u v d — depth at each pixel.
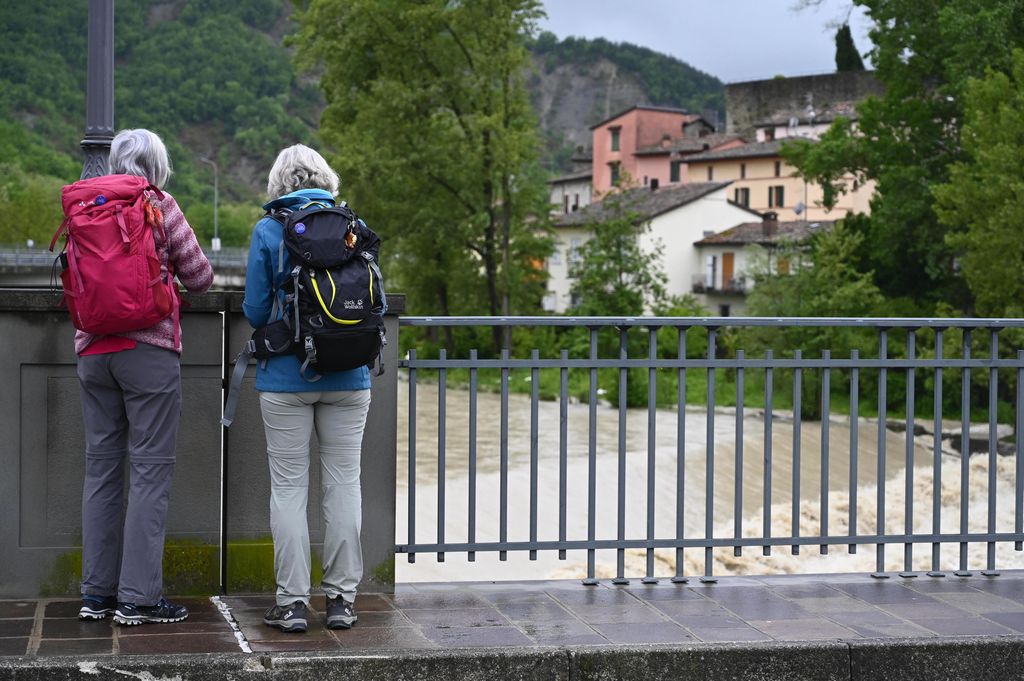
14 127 125.25
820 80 103.50
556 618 5.18
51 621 4.98
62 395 5.32
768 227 76.56
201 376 5.45
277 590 4.95
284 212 4.75
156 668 4.34
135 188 4.77
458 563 15.98
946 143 41.09
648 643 4.71
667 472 25.22
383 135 51.06
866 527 20.05
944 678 4.81
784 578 6.06
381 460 5.58
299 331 4.65
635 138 108.00
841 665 4.75
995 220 34.03
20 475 5.31
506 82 51.25
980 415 35.62
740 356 5.93
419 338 55.94
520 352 54.91
